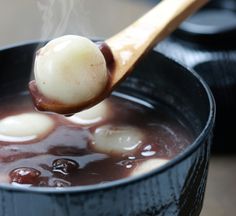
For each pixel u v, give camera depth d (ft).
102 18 1.74
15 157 0.96
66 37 0.95
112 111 1.09
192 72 0.99
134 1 1.84
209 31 1.37
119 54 1.01
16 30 1.66
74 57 0.93
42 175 0.92
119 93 1.13
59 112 0.95
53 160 0.95
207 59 1.37
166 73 1.06
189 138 1.02
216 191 1.26
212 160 1.36
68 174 0.92
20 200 0.75
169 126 1.05
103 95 0.97
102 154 0.97
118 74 0.99
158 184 0.78
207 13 1.49
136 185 0.76
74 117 1.06
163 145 1.00
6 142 1.00
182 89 1.04
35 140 1.00
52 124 1.04
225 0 1.53
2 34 1.65
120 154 0.98
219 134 1.35
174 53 1.40
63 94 0.93
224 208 1.22
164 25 1.04
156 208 0.80
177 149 1.00
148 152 0.99
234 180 1.30
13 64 1.09
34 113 1.07
